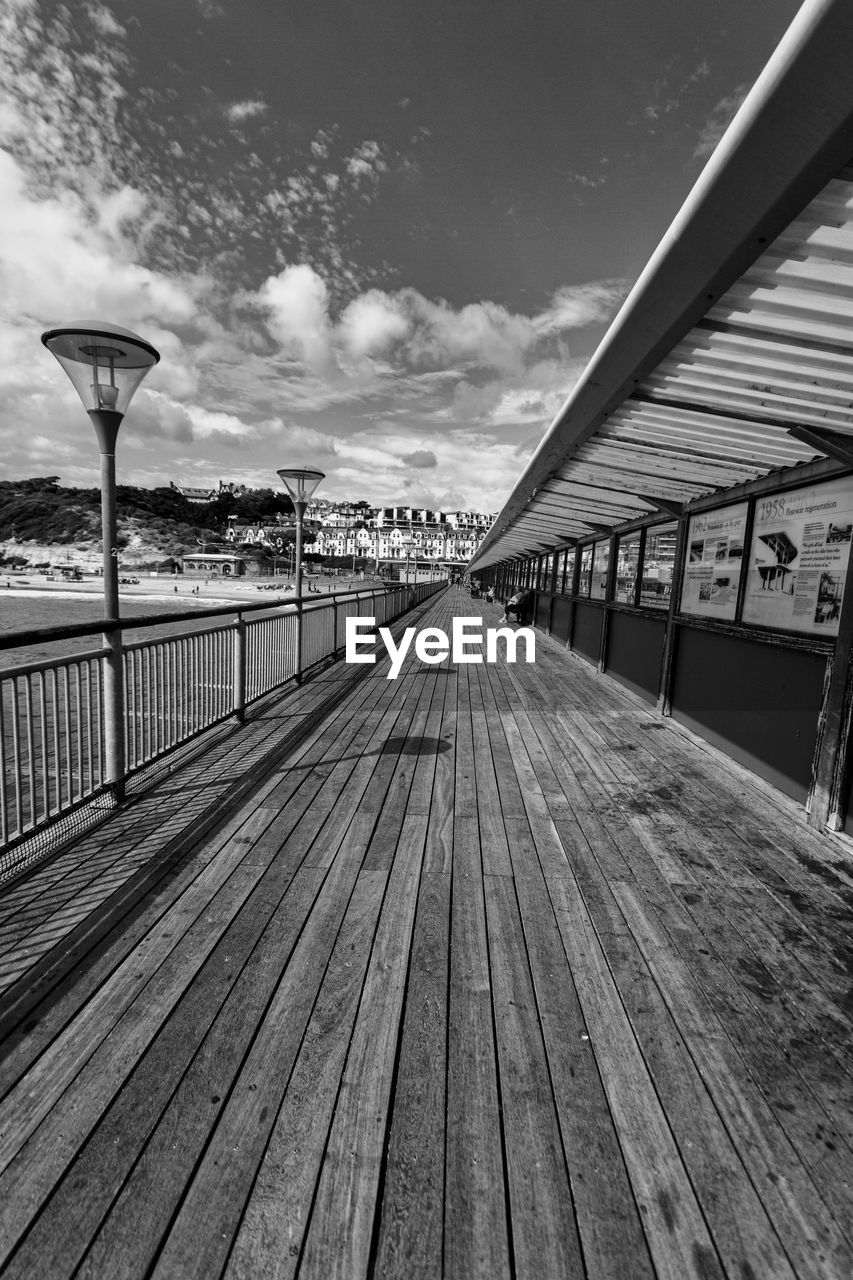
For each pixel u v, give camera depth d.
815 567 3.37
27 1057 1.63
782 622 3.67
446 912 2.37
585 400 2.75
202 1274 1.15
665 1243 1.23
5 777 2.43
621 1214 1.29
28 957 2.02
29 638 2.44
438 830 3.09
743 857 2.90
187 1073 1.59
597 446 3.85
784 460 3.52
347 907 2.38
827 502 3.29
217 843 2.88
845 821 3.04
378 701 5.97
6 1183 1.31
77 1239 1.21
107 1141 1.41
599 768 4.12
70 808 2.81
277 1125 1.46
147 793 3.46
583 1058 1.69
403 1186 1.33
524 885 2.59
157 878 2.54
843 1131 1.50
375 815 3.25
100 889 2.45
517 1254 1.20
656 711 5.76
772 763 3.69
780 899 2.53
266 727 4.88
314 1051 1.68
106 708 3.15
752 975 2.05
